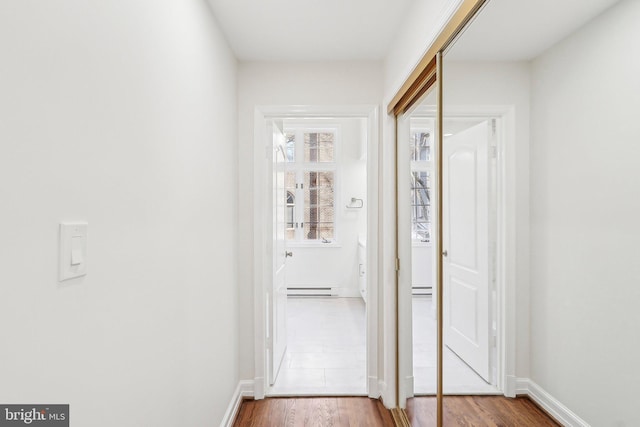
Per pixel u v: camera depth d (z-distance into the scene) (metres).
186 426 1.49
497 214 1.09
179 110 1.41
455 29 1.29
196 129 1.62
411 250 2.20
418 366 2.09
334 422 2.27
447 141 1.53
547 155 0.81
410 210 2.22
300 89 2.55
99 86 0.87
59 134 0.73
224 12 1.93
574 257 0.72
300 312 4.61
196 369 1.61
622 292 0.59
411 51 1.86
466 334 1.36
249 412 2.39
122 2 0.98
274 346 2.77
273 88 2.55
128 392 1.02
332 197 5.45
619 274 0.59
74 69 0.78
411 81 1.88
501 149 1.04
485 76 1.13
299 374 2.91
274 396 2.58
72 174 0.77
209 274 1.81
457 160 1.43
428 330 1.95
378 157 2.55
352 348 3.46
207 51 1.80
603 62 0.62
